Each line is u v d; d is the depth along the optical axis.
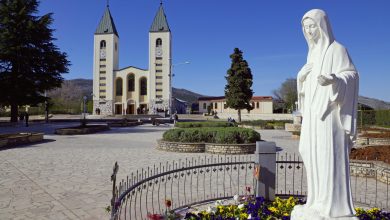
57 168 10.98
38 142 19.64
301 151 4.04
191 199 7.25
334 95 3.58
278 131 31.77
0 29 37.66
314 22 3.84
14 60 37.72
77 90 107.19
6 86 37.31
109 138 22.83
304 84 4.09
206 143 15.42
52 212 6.35
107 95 71.75
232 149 14.95
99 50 72.19
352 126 3.70
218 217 5.11
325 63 3.78
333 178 3.70
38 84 39.66
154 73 70.00
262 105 71.94
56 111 72.50
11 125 36.66
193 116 65.25
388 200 7.35
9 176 9.59
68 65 42.62
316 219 3.65
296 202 5.88
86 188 8.24
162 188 8.25
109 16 73.69
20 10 38.03
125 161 12.62
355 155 10.91
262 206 5.63
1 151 15.34
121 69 72.75
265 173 6.48
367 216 5.05
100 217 6.08
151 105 69.75
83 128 27.36
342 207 3.71
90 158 13.30
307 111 3.96
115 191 4.99
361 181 9.27
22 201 7.06
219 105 77.00
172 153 15.05
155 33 70.31
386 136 19.06
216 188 8.28
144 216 6.12
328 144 3.71
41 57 39.47
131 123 41.00
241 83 46.28
